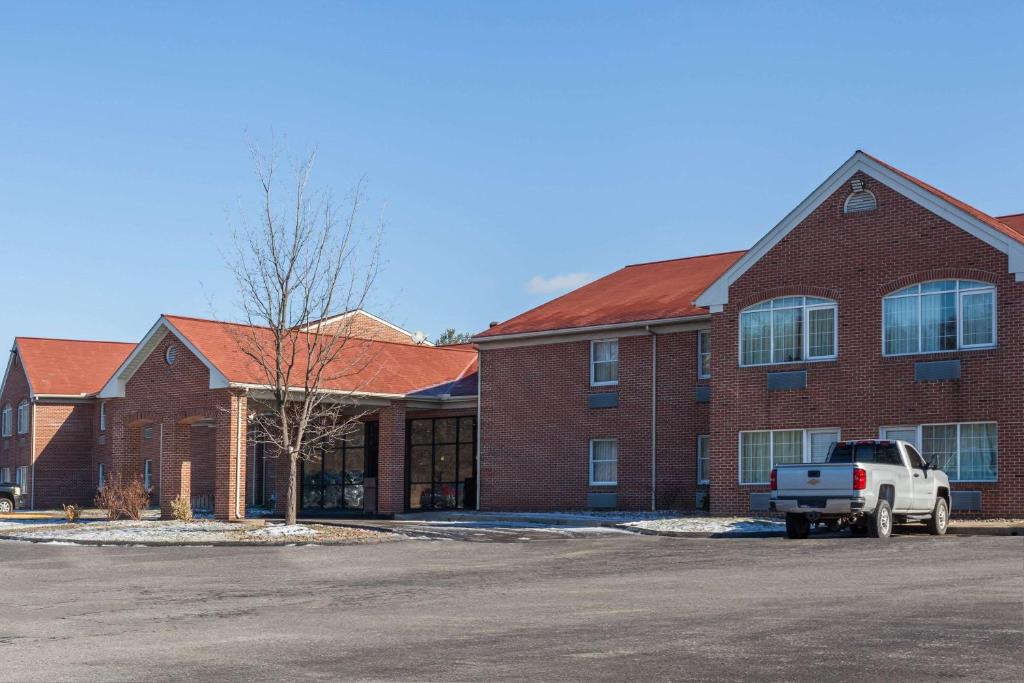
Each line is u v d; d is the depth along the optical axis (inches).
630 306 1601.9
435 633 517.0
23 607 643.5
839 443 1078.4
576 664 429.4
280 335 1288.1
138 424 1644.9
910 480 1038.4
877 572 722.8
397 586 721.0
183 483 1571.1
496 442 1669.5
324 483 1913.1
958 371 1202.0
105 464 2373.3
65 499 2405.3
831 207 1304.1
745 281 1363.2
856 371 1270.9
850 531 1090.1
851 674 399.5
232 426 1499.8
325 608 618.8
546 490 1609.3
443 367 1876.2
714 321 1384.1
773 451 1328.7
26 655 471.8
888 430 1249.4
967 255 1203.2
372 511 1740.9
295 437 1350.9
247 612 606.9
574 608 593.0
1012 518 1157.7
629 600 620.7
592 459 1571.1
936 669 405.1
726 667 416.8
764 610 564.1
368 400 1635.1
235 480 1496.1
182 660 454.3
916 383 1229.1
